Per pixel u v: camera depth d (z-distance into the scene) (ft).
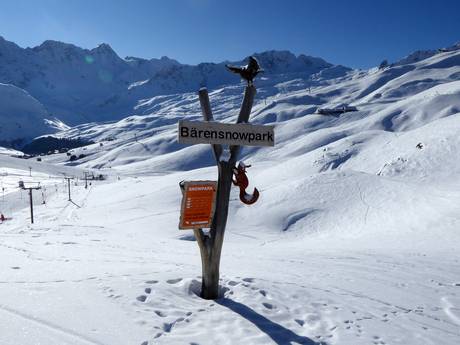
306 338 16.53
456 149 170.91
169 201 181.57
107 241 50.85
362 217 111.75
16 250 37.14
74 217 189.16
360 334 17.31
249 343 15.67
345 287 24.45
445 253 43.21
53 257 32.58
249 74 21.16
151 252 40.24
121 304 18.29
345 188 137.39
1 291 19.49
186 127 19.44
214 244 20.40
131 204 191.31
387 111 611.06
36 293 19.34
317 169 231.30
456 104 565.12
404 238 70.90
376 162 207.41
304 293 21.97
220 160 20.43
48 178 484.74
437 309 21.49
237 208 139.23
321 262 34.63
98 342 14.58
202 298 20.58
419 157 177.58
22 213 248.11
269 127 21.48
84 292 19.63
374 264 33.99
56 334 14.88
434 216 88.38
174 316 17.67
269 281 23.53
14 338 14.29
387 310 20.67
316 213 125.18
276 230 119.44
